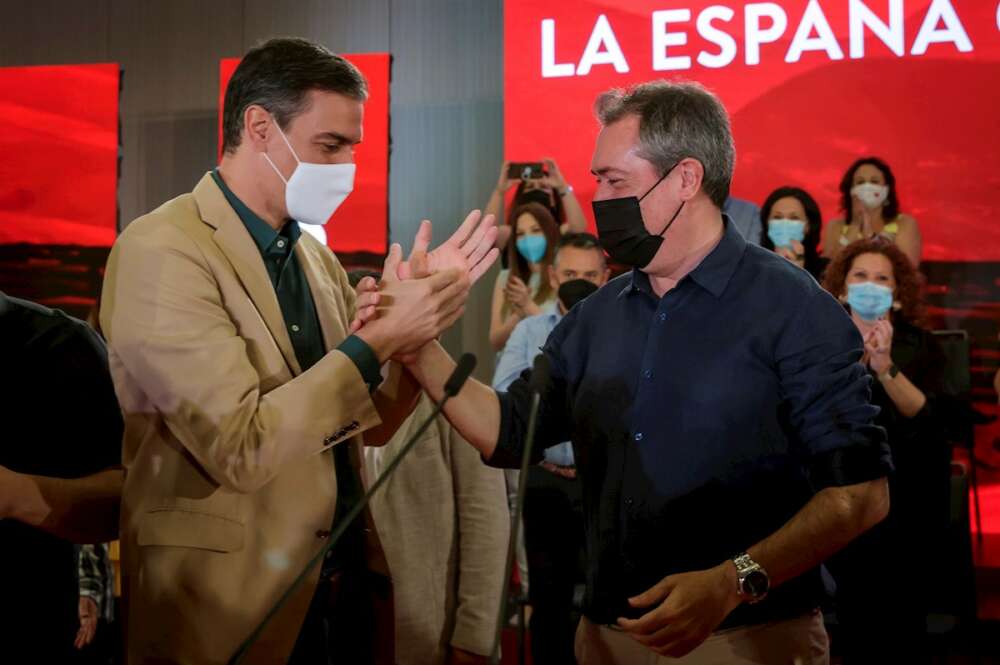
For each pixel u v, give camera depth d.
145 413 1.58
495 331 4.50
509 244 4.46
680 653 1.44
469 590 2.30
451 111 4.76
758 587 1.43
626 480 1.58
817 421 1.48
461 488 2.34
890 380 3.19
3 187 4.89
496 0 4.74
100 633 3.24
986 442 4.18
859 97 4.29
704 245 1.61
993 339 4.19
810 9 4.32
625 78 4.45
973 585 3.30
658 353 1.59
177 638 1.52
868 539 3.15
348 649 1.70
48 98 4.90
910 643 3.14
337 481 1.70
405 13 4.81
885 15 4.27
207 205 1.63
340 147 1.67
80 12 5.02
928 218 4.25
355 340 1.56
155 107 4.97
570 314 1.79
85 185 4.87
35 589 1.66
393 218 4.79
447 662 2.29
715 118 1.61
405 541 2.31
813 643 1.57
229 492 1.55
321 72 1.64
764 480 1.53
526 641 3.60
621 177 1.61
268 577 1.54
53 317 1.70
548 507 3.34
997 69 4.20
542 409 1.72
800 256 4.29
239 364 1.51
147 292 1.52
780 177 4.34
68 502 1.60
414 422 2.35
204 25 4.95
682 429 1.55
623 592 1.58
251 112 1.63
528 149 4.51
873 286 3.45
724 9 4.38
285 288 1.70
